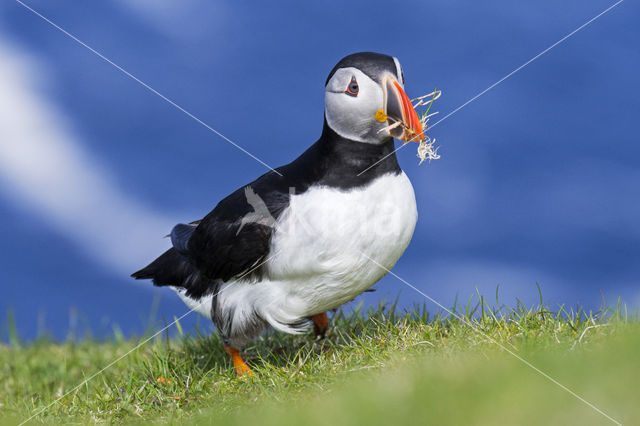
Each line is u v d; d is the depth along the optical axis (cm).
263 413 712
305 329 876
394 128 772
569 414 595
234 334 870
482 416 604
